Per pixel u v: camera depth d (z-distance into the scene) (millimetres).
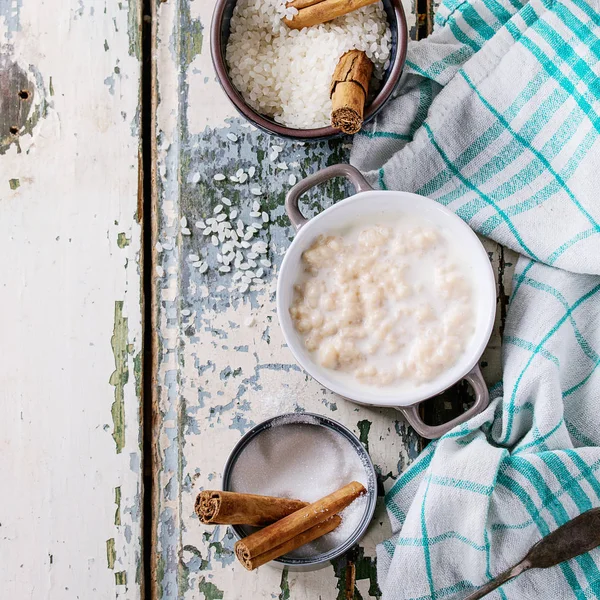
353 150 1130
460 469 1019
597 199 1058
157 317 1136
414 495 1070
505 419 1052
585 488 1029
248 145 1148
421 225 1068
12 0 1175
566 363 1085
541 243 1080
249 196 1144
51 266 1142
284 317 1037
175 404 1125
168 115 1162
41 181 1152
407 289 1053
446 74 1102
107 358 1129
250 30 1086
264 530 977
